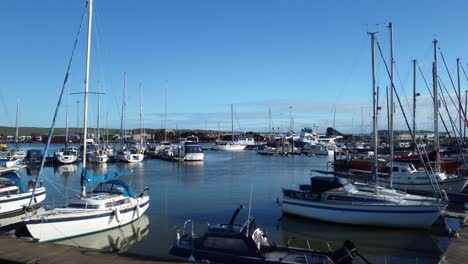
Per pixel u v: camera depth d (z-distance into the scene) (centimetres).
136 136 12531
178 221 2273
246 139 12081
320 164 6662
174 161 6981
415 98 3975
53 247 1285
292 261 1305
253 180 4403
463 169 3684
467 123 4219
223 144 11525
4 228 1972
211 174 5038
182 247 1387
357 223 2144
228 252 1321
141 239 1891
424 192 3044
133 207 2122
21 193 2306
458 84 4428
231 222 1462
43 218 1708
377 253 1748
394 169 3278
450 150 5047
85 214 1845
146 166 6169
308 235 2023
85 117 2138
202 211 2580
